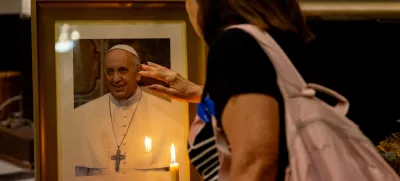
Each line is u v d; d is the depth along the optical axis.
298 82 0.83
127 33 1.16
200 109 0.93
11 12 1.59
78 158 1.17
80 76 1.16
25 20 1.60
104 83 1.17
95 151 1.17
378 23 1.26
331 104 0.94
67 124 1.16
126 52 1.16
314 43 1.24
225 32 0.83
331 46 1.25
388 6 1.26
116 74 1.17
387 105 1.28
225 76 0.79
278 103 0.79
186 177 1.20
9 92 1.72
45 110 1.15
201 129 0.93
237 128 0.78
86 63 1.16
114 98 1.17
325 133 0.82
